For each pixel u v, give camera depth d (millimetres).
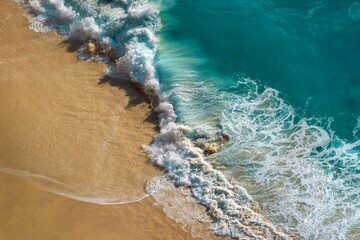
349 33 18844
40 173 14875
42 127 15992
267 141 15883
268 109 16766
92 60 18156
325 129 16281
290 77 17750
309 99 17109
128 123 16312
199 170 15047
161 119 16312
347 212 14273
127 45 18359
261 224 13922
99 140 15797
